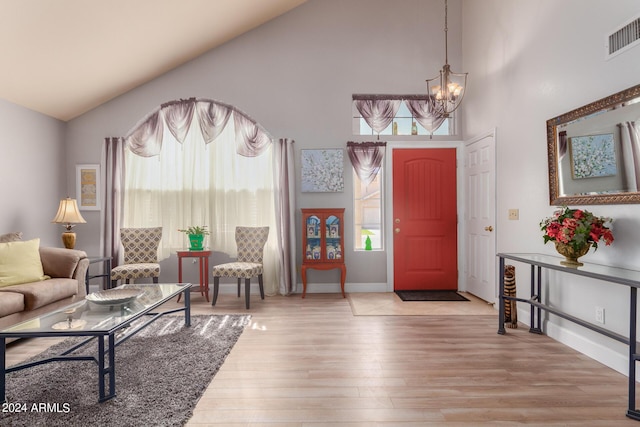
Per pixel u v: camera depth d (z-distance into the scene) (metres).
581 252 2.53
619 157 2.34
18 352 2.74
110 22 3.46
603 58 2.48
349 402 2.02
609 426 1.79
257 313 3.84
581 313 2.75
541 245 3.21
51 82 3.91
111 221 4.55
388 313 3.83
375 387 2.19
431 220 4.89
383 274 4.89
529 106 3.37
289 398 2.06
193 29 4.18
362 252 4.88
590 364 2.52
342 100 4.88
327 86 4.88
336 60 4.89
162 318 3.63
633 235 2.28
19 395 2.08
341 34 4.90
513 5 3.61
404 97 4.88
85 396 2.07
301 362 2.56
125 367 2.45
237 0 4.04
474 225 4.56
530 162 3.36
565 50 2.87
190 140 4.80
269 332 3.22
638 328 2.29
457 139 4.94
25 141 4.09
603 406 1.97
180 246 4.77
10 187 3.88
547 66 3.10
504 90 3.80
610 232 2.39
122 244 4.48
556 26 2.97
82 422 1.80
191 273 4.80
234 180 4.80
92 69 4.00
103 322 2.16
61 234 4.68
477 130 4.47
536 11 3.24
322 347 2.85
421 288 4.89
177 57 4.59
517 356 2.67
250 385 2.22
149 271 4.20
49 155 4.46
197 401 2.02
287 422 1.82
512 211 3.67
